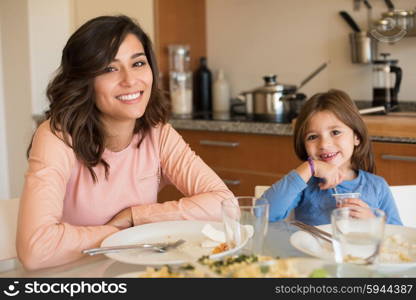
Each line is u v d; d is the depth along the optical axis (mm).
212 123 2975
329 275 781
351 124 1660
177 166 1591
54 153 1372
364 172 1668
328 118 1651
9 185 3557
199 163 1594
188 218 1391
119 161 1517
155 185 1600
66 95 1402
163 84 3545
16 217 1484
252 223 1047
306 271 777
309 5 3295
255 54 3584
